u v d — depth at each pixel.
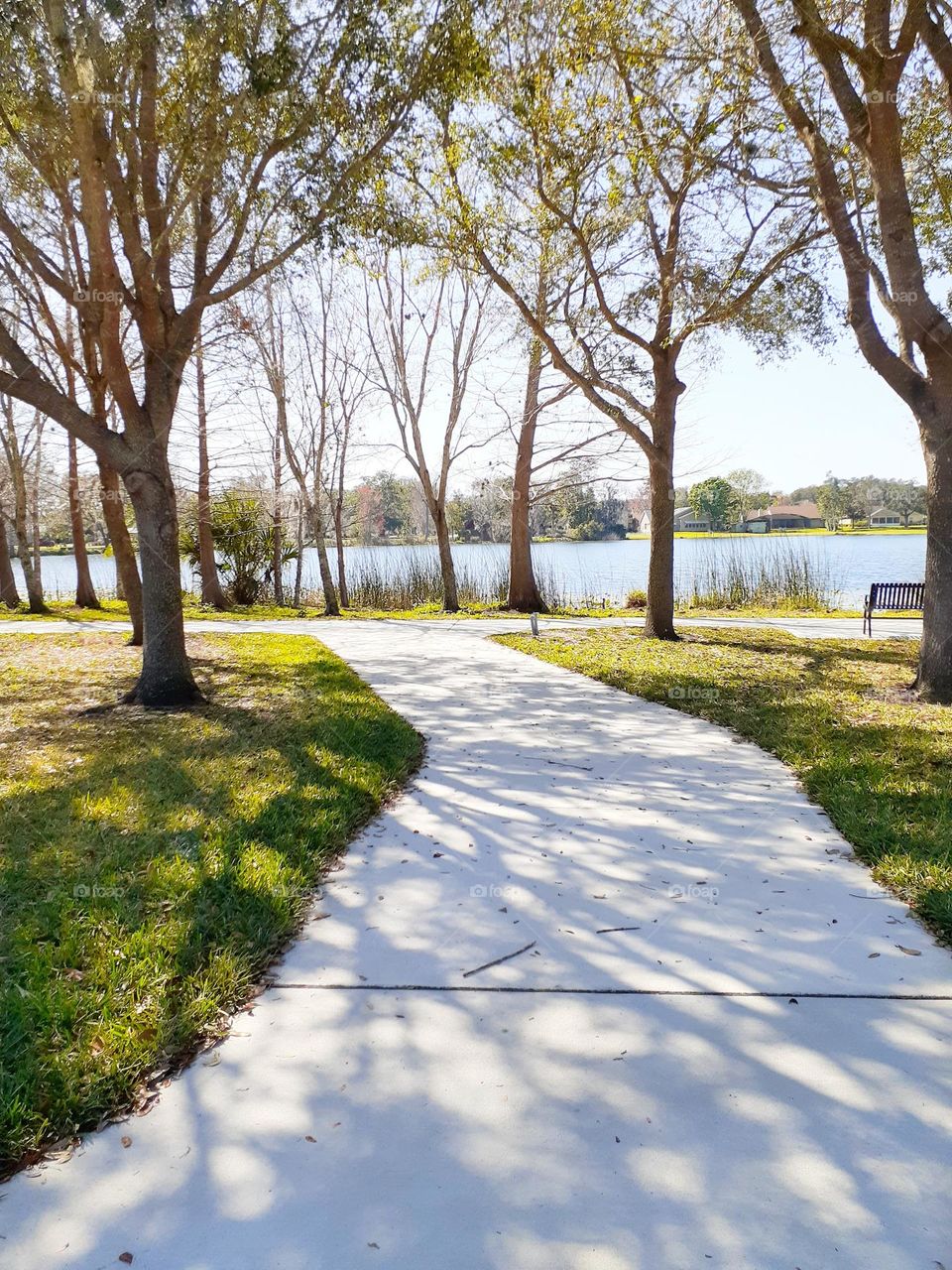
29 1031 2.69
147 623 8.61
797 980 3.12
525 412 22.19
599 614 20.69
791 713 7.61
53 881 3.92
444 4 8.40
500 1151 2.24
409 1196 2.09
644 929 3.54
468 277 17.05
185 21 7.39
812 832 4.68
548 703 8.47
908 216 7.73
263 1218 2.02
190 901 3.68
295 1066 2.63
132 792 5.35
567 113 10.73
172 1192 2.11
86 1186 2.13
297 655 12.22
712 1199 2.07
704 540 43.81
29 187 9.48
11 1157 2.23
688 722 7.54
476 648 13.30
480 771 5.96
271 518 27.23
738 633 14.90
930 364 8.00
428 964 3.26
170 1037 2.74
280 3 7.77
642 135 10.33
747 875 4.10
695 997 3.01
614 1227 1.98
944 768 5.61
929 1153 2.22
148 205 8.32
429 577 26.89
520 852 4.41
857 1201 2.06
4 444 22.23
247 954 3.27
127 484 8.40
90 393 12.79
